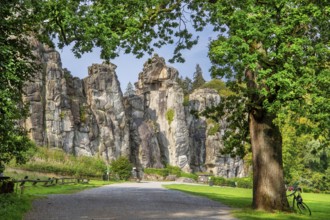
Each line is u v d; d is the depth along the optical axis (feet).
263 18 54.39
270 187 68.13
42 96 266.98
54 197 77.36
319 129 55.31
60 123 272.31
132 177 284.61
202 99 396.37
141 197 87.51
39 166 211.82
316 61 56.44
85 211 54.29
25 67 49.75
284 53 54.85
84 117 296.30
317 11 52.85
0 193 64.64
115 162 277.03
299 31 62.95
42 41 67.51
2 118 46.75
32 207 55.52
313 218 61.05
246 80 71.67
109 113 317.63
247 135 87.30
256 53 54.13
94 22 60.75
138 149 339.16
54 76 277.44
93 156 291.99
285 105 54.54
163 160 353.92
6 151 62.95
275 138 70.28
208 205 74.02
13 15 52.85
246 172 382.42
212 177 319.88
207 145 382.22
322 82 53.42
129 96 364.38
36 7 55.77
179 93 370.12
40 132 257.14
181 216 53.16
